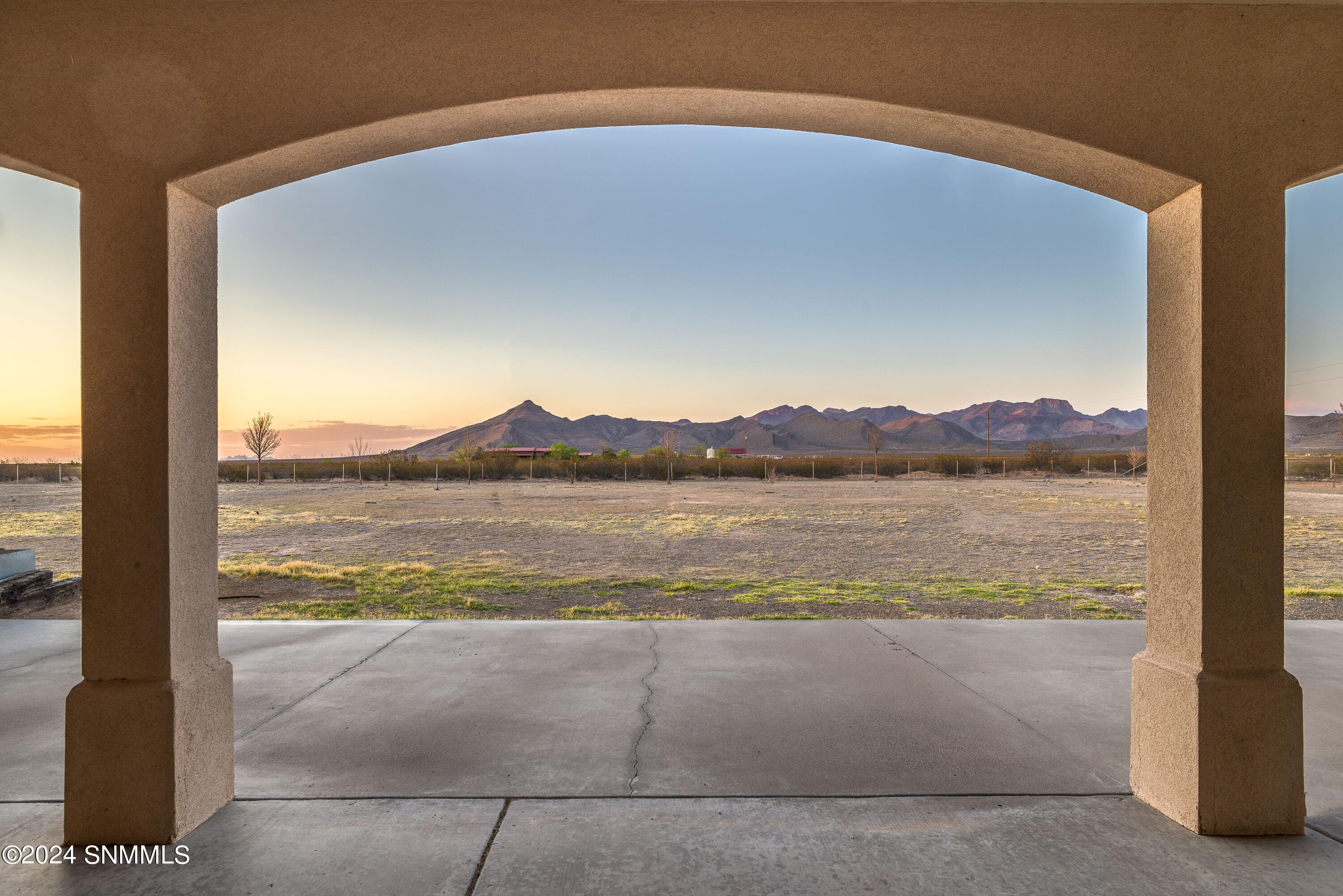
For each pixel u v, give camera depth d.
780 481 43.81
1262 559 2.71
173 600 2.67
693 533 16.39
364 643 5.72
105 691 2.61
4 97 2.60
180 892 2.31
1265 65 2.71
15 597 7.53
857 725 3.90
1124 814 2.87
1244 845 2.61
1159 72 2.73
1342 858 2.52
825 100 2.80
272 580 9.86
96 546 2.63
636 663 5.14
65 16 2.61
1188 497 2.79
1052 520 18.73
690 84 2.75
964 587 9.41
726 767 3.33
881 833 2.72
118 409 2.62
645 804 2.96
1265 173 2.71
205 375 2.87
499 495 30.23
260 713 4.07
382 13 2.74
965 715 4.05
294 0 2.70
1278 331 2.71
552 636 5.93
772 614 7.71
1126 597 8.65
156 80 2.64
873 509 22.48
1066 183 3.15
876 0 2.77
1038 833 2.71
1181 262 2.82
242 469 51.75
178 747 2.65
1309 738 3.68
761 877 2.42
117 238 2.62
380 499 27.31
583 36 2.76
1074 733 3.77
